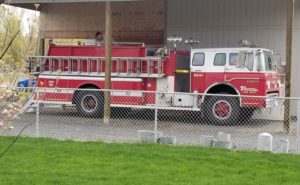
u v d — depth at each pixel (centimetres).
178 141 1212
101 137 1252
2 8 691
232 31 1883
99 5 2141
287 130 1317
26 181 766
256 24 1845
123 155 973
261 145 1046
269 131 1403
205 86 1606
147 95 1670
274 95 1612
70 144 1092
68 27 2200
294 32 1753
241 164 902
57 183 758
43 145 1075
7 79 707
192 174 826
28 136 1220
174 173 830
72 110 1897
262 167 881
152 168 865
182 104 1622
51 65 1794
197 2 1934
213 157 953
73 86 1752
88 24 2166
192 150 1024
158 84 1667
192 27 1947
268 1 1823
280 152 1027
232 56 1578
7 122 763
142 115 1800
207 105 1592
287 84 1380
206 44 1923
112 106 1686
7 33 708
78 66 1761
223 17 1895
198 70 1617
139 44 1791
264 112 1634
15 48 718
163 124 1590
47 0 1595
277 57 1697
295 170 863
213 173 834
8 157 945
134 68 1681
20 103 755
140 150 1022
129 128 1466
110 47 1563
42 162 906
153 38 2028
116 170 849
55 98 1777
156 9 2017
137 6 2052
